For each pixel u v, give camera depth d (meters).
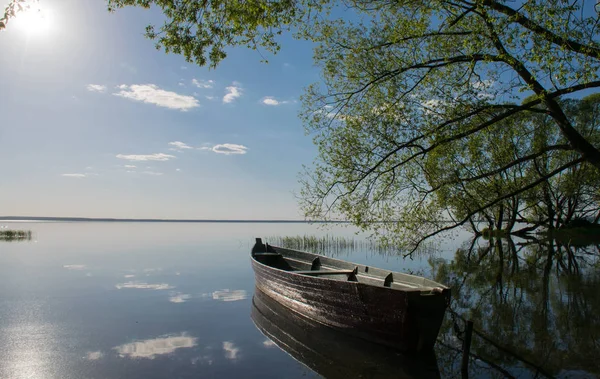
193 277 17.53
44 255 25.33
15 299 12.76
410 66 11.20
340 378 6.82
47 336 9.10
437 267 19.08
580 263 20.31
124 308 11.78
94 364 7.46
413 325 7.63
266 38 8.94
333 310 9.45
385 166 11.78
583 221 37.22
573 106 26.56
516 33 9.40
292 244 29.48
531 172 22.62
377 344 8.38
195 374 7.06
